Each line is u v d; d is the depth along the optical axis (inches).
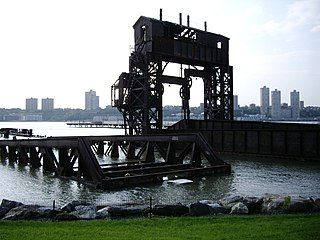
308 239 338.0
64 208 485.1
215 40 2052.2
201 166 1103.0
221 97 2075.5
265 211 491.8
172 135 1110.4
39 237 349.7
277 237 345.7
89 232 368.5
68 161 955.3
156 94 1817.2
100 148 1667.1
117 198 710.5
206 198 706.8
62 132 4035.4
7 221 422.9
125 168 1028.5
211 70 2111.2
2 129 3154.5
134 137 1168.2
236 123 1701.5
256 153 1544.0
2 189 805.9
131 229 381.7
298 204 492.1
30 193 761.6
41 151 1099.9
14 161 1334.9
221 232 366.9
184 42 1903.3
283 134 1455.5
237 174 1019.3
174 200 689.0
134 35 1908.2
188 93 1966.0
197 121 1871.3
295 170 1111.0
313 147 1360.7
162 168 989.2
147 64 1786.4
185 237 349.7
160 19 1856.5
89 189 803.4
